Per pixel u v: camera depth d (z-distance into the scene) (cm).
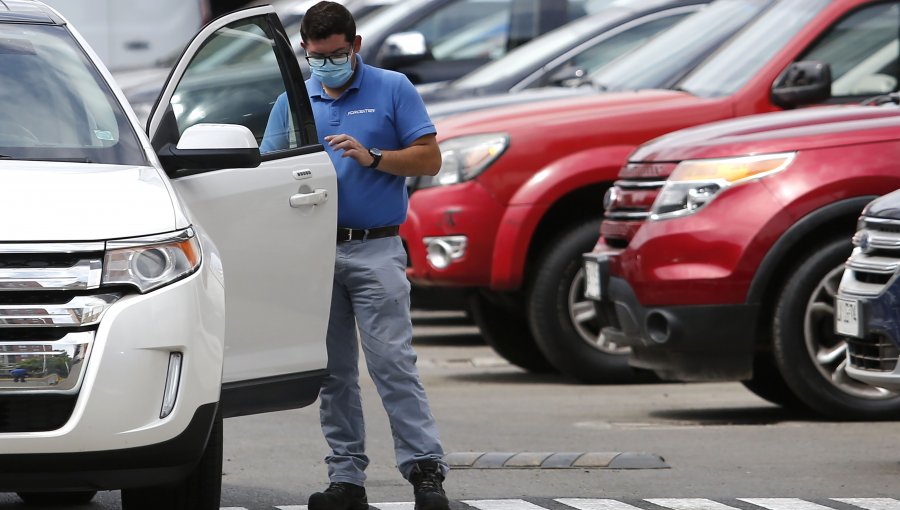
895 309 2339
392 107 2139
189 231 1795
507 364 3966
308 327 2106
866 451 2620
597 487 2344
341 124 2136
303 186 2100
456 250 3497
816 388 2888
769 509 2161
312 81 2172
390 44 4978
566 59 4553
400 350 2123
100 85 2047
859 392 2906
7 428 1664
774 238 2855
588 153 3469
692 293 2891
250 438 2808
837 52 3519
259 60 2219
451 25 5238
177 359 1733
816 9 3559
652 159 3036
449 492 2308
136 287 1714
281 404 2086
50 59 2050
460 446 2719
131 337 1691
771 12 3688
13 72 2008
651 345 2959
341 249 2133
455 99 4316
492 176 3481
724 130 2997
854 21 3538
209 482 1927
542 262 3478
